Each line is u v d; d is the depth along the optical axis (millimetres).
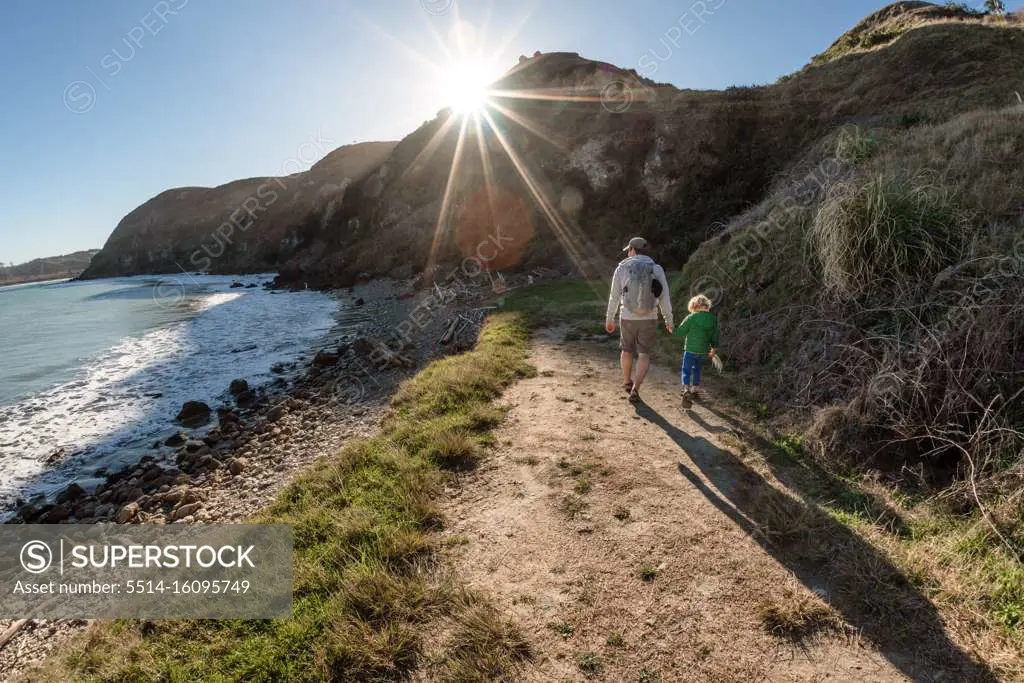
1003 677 2355
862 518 3703
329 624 3018
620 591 3168
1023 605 2715
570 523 3938
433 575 3414
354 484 4875
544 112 33219
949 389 4293
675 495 4219
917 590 2941
